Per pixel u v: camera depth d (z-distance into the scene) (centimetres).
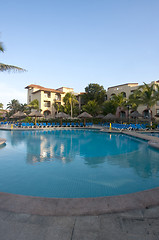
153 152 814
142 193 293
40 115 2330
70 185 416
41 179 457
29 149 874
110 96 3991
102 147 947
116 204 256
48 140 1204
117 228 200
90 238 182
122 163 620
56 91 4091
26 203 258
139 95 2336
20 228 200
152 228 200
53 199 272
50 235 187
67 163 614
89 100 3850
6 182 437
